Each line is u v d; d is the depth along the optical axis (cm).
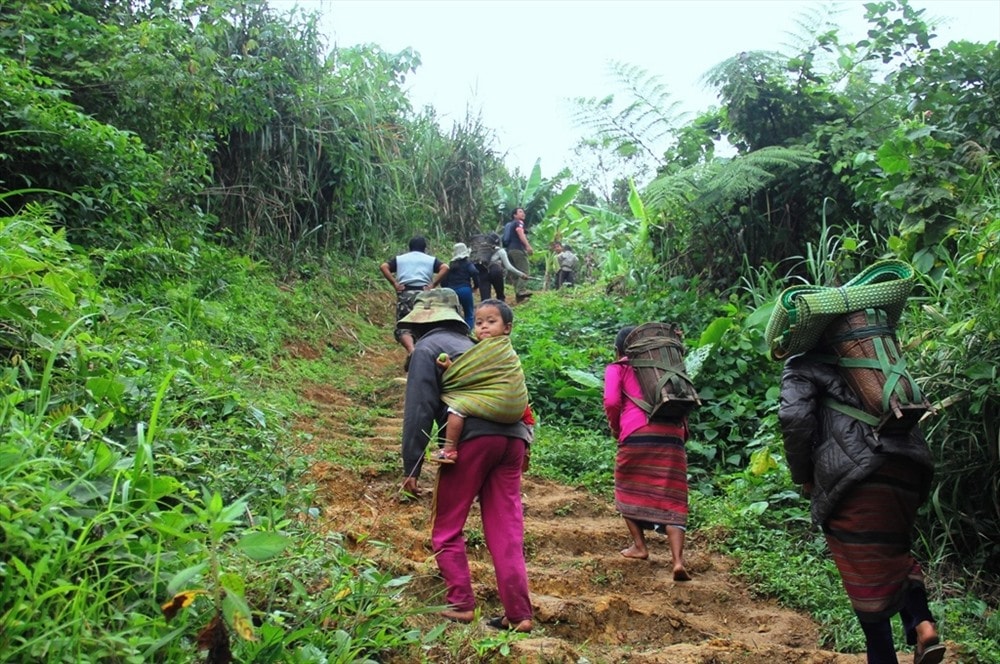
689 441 719
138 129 802
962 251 596
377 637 299
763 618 472
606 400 538
